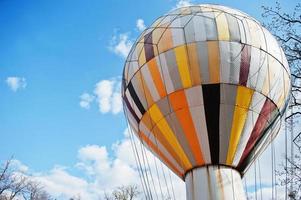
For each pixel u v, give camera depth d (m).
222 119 18.09
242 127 18.30
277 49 19.73
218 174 18.12
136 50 20.23
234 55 18.30
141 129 20.47
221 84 18.03
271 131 19.73
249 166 19.58
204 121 18.12
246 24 19.52
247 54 18.48
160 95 18.69
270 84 18.78
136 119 20.39
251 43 18.80
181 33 18.91
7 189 44.12
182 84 18.25
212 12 19.78
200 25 18.98
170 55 18.59
